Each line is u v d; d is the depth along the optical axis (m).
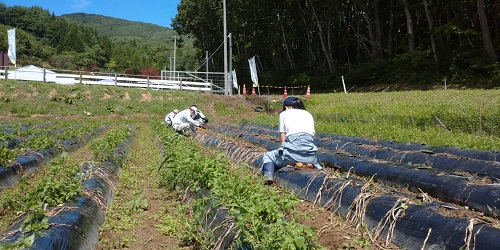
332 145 11.13
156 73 79.25
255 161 9.09
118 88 29.12
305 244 3.51
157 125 19.41
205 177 6.18
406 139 11.20
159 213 5.96
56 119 23.73
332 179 6.23
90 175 6.96
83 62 114.56
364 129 13.49
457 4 29.36
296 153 7.11
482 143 9.68
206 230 4.74
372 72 33.78
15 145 12.44
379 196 5.28
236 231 4.21
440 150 9.27
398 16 35.28
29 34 140.50
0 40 105.69
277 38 49.00
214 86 34.12
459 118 12.13
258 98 29.45
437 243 4.21
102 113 26.41
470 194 5.52
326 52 40.22
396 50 37.53
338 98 24.59
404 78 30.41
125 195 7.12
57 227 4.36
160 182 7.95
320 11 41.56
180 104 28.33
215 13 51.44
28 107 25.48
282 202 4.54
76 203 5.29
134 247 4.76
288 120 7.21
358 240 4.71
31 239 3.74
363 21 39.38
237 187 5.18
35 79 31.44
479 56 25.25
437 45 31.02
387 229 4.79
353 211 5.42
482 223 4.12
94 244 4.71
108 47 128.00
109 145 9.77
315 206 6.10
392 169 7.12
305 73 42.00
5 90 26.33
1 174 7.83
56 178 6.18
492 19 28.69
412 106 16.75
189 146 10.23
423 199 5.06
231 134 15.89
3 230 4.82
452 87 25.31
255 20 47.94
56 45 135.38
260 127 18.89
